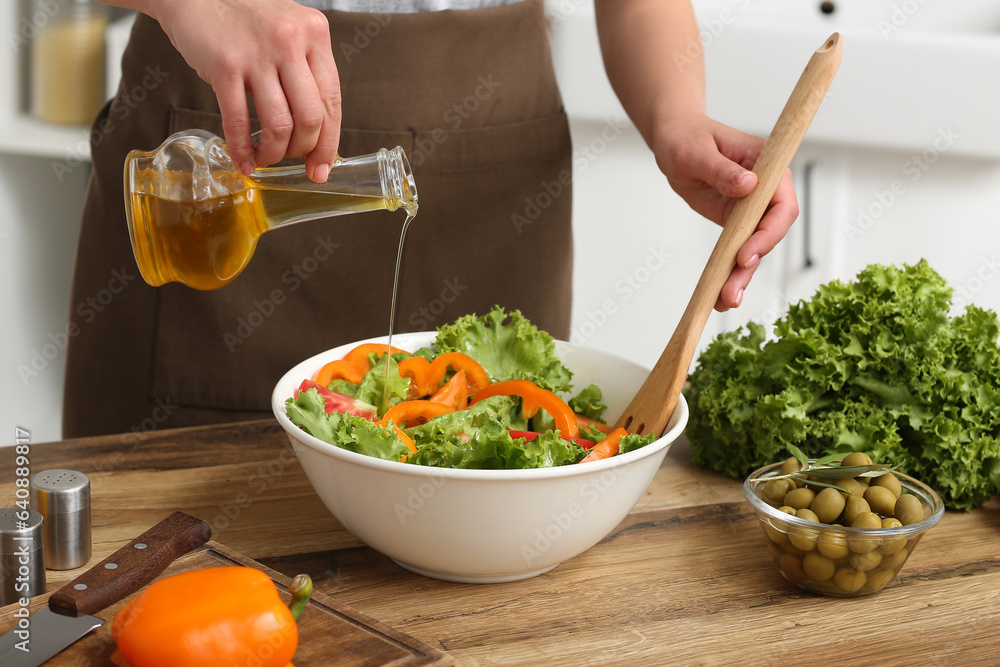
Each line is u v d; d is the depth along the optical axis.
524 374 0.99
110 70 1.95
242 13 0.72
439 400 0.92
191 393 1.33
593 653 0.71
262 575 0.64
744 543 0.88
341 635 0.66
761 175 0.89
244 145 0.73
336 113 0.74
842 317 1.00
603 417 0.98
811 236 2.01
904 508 0.79
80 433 1.38
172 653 0.58
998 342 1.02
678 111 1.07
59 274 2.26
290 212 0.81
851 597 0.79
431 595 0.78
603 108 1.94
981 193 1.93
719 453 1.01
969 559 0.86
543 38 1.32
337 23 1.21
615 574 0.82
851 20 2.13
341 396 0.86
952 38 1.83
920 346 0.94
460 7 1.28
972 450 0.92
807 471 0.81
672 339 0.89
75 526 0.79
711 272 0.89
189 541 0.73
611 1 1.24
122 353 1.32
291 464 1.00
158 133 1.24
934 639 0.74
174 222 0.78
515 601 0.77
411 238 1.33
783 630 0.74
